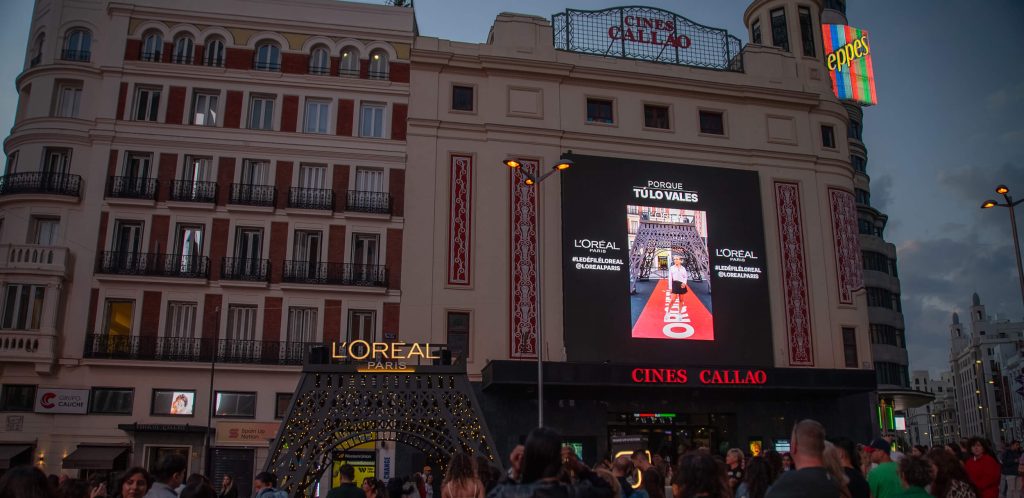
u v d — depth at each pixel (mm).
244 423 31516
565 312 34469
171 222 33562
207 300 32969
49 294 31328
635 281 35594
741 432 35125
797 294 37875
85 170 33531
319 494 31016
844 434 36125
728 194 38000
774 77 40969
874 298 55719
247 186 34375
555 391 33188
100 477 11320
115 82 34656
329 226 34688
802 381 33219
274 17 36562
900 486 8719
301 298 33594
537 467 5590
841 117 41781
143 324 32156
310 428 19609
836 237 39562
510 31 38281
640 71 39000
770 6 44531
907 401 55344
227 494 19766
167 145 34375
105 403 31219
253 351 32594
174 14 35844
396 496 13578
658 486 9773
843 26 64375
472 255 35062
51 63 34438
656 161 37750
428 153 36031
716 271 36781
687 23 41031
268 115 35906
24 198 32562
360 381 20422
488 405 32969
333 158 35469
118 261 32594
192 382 31922
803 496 6090
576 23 39375
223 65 35906
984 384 132500
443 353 22000
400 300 34125
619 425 34625
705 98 39625
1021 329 136000
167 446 31047
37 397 30609
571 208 35750
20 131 33781
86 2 35594
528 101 37531
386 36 37281
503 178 36188
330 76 36375
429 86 36906
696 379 32188
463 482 8422
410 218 35125
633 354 34719
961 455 15203
